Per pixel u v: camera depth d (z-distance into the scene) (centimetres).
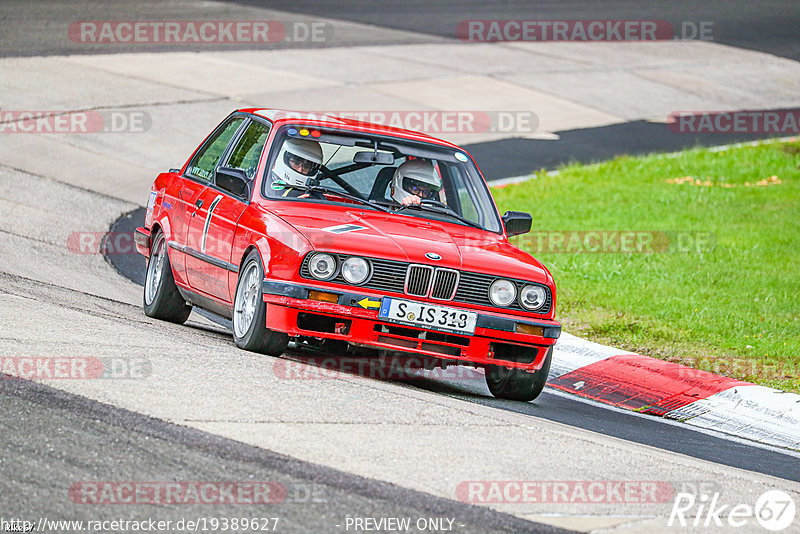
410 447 2073
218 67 8881
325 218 2788
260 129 3138
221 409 2145
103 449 1869
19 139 6147
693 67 11325
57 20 10038
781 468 2562
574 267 4669
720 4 15200
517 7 13850
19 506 1619
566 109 9062
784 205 6228
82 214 4972
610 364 3366
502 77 9869
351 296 2595
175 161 6269
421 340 2641
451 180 3111
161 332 2903
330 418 2188
